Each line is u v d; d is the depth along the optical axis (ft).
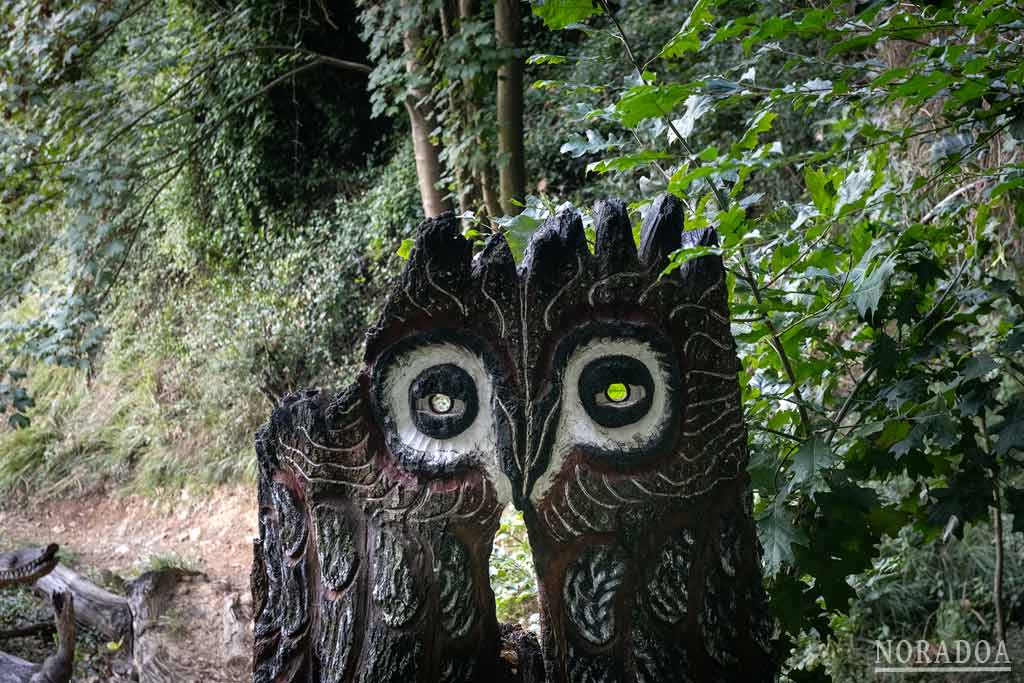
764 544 7.48
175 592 15.57
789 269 8.30
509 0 18.43
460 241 7.09
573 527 7.12
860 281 7.76
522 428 7.05
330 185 28.07
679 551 7.12
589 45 21.94
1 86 17.56
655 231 7.14
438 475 7.15
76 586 16.38
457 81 19.58
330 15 28.02
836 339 11.60
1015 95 6.91
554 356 7.07
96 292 19.02
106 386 27.04
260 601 7.69
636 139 8.73
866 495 7.68
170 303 27.35
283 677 7.48
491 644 7.36
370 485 7.28
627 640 7.13
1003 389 11.44
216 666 13.47
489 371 7.10
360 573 7.26
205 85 22.15
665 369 7.09
